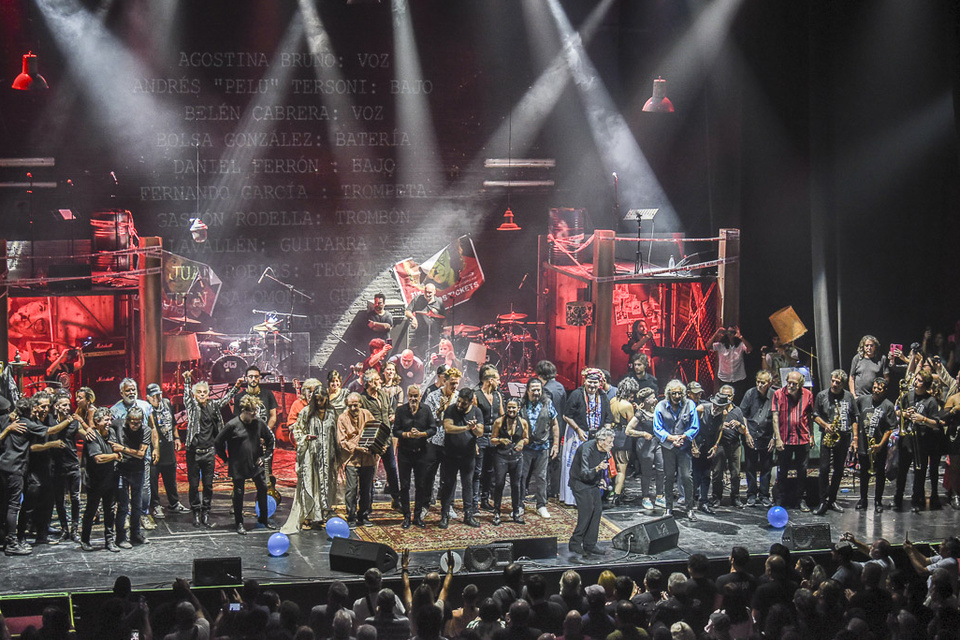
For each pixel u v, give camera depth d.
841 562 9.80
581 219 18.11
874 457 13.55
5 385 13.14
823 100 17.47
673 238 18.44
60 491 12.09
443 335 17.92
